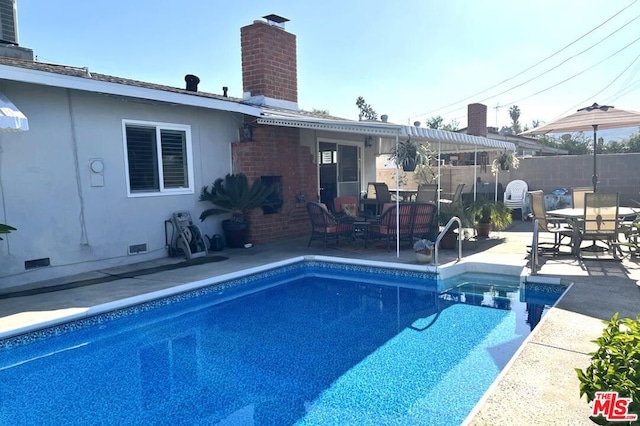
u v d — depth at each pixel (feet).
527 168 54.08
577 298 18.78
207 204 35.04
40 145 25.23
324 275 30.09
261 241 36.88
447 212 32.89
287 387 14.15
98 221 28.04
